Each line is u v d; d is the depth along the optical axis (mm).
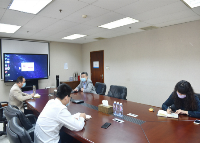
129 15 3102
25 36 5008
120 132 1445
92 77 6656
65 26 3842
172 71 4039
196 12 2967
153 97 4504
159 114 1881
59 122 1434
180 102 1967
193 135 1341
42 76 5770
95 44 6387
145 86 4691
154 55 4406
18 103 2943
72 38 5738
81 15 3039
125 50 5199
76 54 6977
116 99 2846
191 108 1865
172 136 1333
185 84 1855
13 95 2854
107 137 1352
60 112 1414
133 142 1250
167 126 1553
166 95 4199
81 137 1366
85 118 1772
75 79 6898
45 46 5961
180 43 3840
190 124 1587
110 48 5738
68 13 2906
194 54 3615
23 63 5281
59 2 2408
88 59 6820
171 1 2441
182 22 3701
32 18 3145
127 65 5172
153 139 1288
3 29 4062
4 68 4898
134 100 5020
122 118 1826
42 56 5754
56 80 6051
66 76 6656
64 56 6578
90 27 4008
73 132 1469
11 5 2469
